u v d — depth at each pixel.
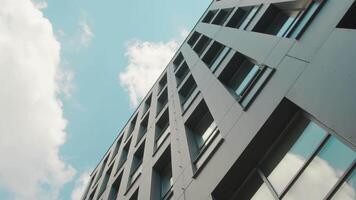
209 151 14.24
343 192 7.61
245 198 11.20
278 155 10.75
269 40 15.27
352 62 8.86
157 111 28.98
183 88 25.69
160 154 20.14
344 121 8.08
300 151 9.86
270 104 11.44
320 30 11.26
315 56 10.66
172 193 14.60
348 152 8.12
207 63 24.77
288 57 12.31
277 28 17.84
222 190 11.62
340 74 9.05
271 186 10.24
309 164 9.12
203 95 19.17
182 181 14.30
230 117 13.73
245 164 11.41
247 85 15.48
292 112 10.80
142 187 19.62
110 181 28.86
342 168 8.03
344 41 9.67
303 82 10.45
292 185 9.27
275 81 12.05
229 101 15.03
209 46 25.77
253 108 12.37
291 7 17.38
